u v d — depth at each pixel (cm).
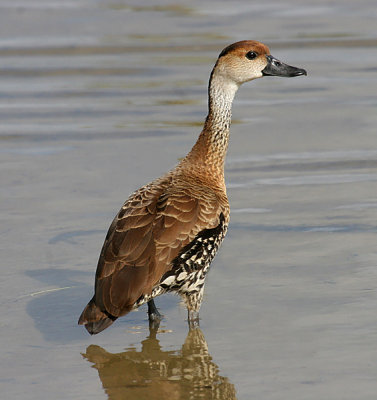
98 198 1791
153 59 3028
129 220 1195
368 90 2611
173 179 1298
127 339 1233
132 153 2084
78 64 2980
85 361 1154
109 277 1146
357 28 3425
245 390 1046
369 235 1563
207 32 3397
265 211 1708
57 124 2341
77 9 3894
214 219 1223
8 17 3697
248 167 1983
